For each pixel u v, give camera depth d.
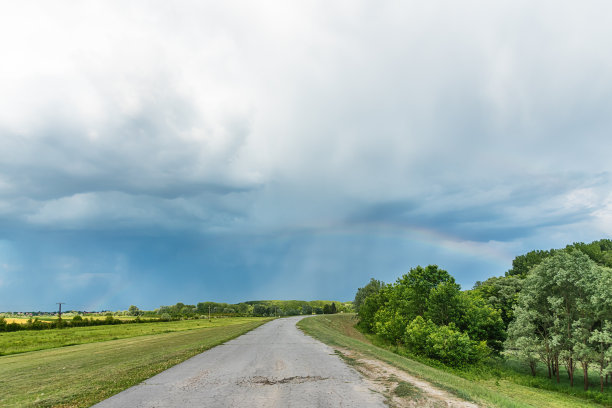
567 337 30.14
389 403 9.27
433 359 30.77
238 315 179.00
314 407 8.96
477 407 8.82
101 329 80.75
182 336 41.75
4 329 80.12
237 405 9.29
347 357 19.03
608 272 29.38
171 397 10.27
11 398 10.94
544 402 21.55
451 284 36.50
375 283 97.00
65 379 13.94
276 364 16.58
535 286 33.06
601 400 24.75
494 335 37.19
